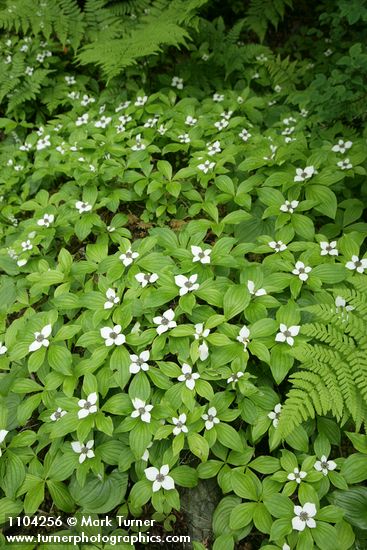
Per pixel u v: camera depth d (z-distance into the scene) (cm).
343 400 62
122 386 61
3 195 97
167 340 67
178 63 126
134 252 72
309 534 53
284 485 58
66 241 82
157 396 62
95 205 84
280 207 77
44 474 61
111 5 130
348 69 88
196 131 96
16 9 121
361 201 83
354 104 90
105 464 63
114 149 92
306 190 80
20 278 83
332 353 59
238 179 90
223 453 61
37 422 69
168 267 69
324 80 89
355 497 56
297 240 78
